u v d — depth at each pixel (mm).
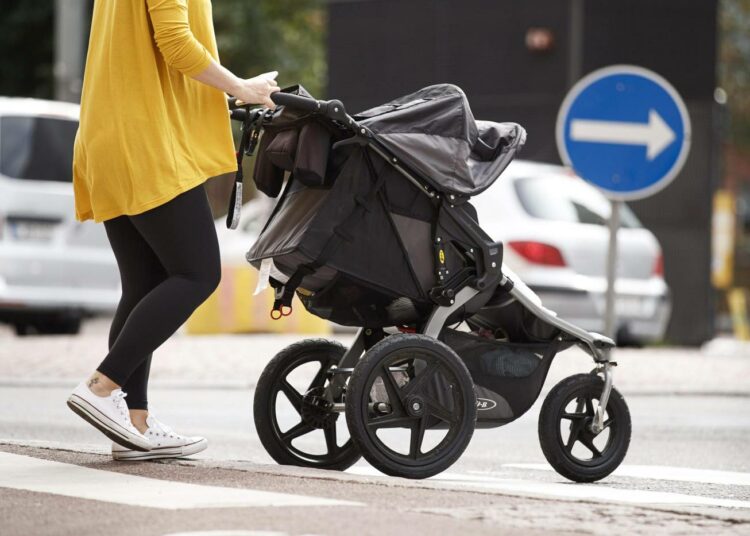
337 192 12953
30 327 37531
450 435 13258
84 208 13844
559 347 14336
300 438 18359
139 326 12977
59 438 18016
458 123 13461
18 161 33656
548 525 10273
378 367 12906
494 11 42875
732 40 90562
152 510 10492
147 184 12875
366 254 13125
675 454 18016
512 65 42688
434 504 10977
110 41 13031
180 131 13070
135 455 13367
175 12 12766
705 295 41688
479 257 13664
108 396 13031
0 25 73000
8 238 33344
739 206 96500
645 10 42062
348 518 10195
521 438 19703
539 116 42344
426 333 13531
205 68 12852
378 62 44656
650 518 10820
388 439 19344
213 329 37875
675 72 42250
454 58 43500
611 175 24766
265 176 13625
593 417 14375
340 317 13789
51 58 73438
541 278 31469
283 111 13070
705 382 27016
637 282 33312
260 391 13922
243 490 11453
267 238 13250
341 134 13016
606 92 24766
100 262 34250
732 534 10320
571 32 41875
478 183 13594
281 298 13445
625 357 30984
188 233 13062
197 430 19453
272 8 78438
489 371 13961
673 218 41781
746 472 16391
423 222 13391
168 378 26062
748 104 91625
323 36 78750
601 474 14461
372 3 44656
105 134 12992
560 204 32500
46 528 9875
